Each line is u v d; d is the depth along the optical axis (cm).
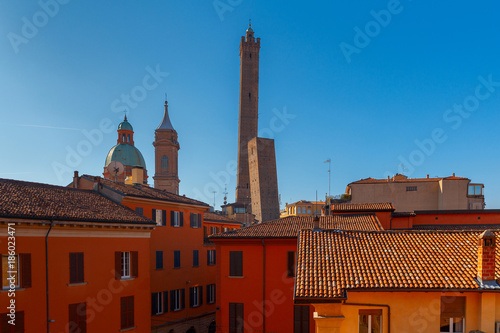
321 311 1369
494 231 1722
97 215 2377
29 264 2022
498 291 1299
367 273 1442
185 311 3494
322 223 2692
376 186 5106
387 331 1389
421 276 1402
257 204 10706
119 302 2433
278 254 2512
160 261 3238
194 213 3775
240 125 12769
